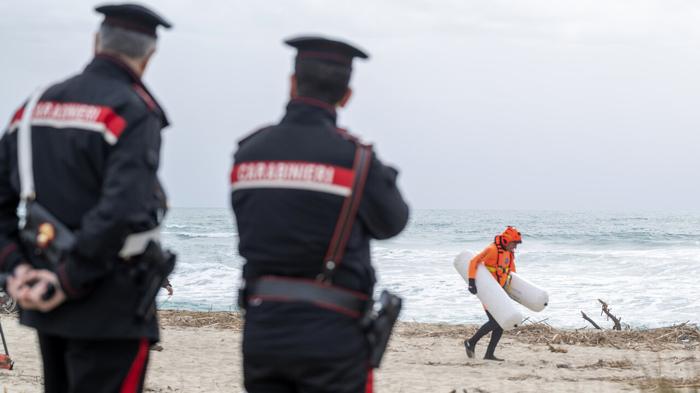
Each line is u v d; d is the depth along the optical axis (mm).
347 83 3412
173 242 57750
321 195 3197
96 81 3279
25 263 3273
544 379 10789
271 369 3189
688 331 15977
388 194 3283
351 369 3184
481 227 95062
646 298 26375
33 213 3260
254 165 3314
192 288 30000
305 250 3180
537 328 17000
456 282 30516
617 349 14633
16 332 14812
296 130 3311
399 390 9883
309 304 3160
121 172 3105
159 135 3320
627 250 46531
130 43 3332
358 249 3264
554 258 39406
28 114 3332
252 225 3273
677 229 85312
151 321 3385
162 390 9094
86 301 3199
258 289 3256
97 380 3277
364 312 3240
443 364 12727
